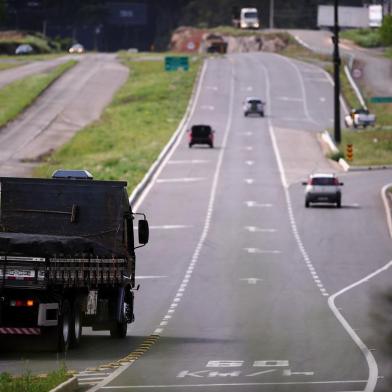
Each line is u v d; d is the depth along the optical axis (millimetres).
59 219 71500
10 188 71688
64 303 65312
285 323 82500
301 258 133875
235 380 52938
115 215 71750
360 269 125000
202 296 102625
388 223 166625
